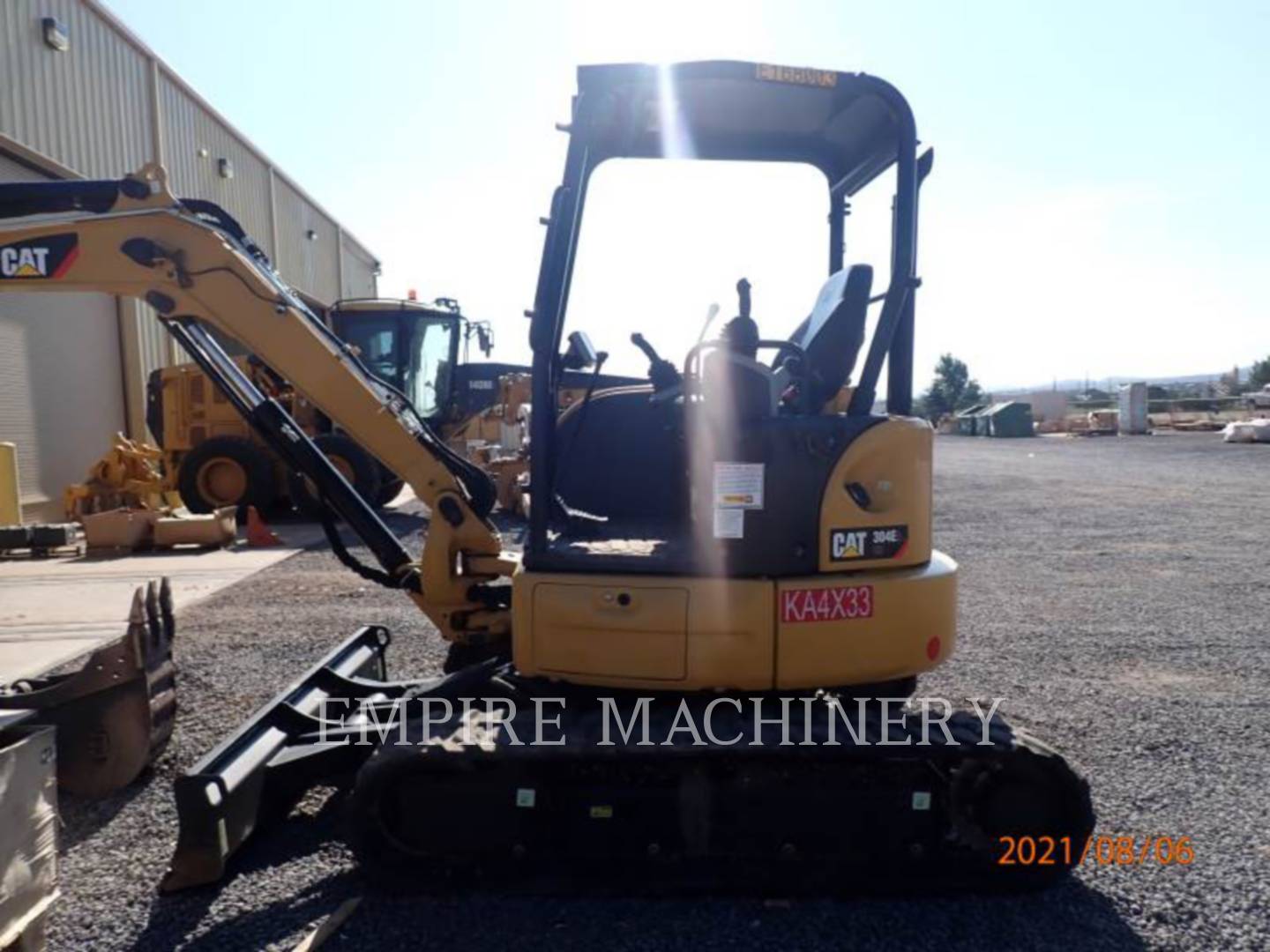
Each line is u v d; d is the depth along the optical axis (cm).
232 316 392
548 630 315
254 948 289
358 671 465
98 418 1455
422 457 402
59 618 726
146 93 1560
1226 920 306
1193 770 425
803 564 312
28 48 1238
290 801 376
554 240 323
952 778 314
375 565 960
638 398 400
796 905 315
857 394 334
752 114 365
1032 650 621
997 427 3875
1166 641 644
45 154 1268
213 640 651
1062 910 313
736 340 332
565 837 318
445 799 316
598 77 319
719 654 307
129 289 391
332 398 397
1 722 363
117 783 405
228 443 1297
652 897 319
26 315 1278
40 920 271
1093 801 391
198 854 322
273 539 1108
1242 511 1311
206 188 1812
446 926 301
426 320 1422
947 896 321
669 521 388
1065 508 1383
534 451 323
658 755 301
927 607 321
